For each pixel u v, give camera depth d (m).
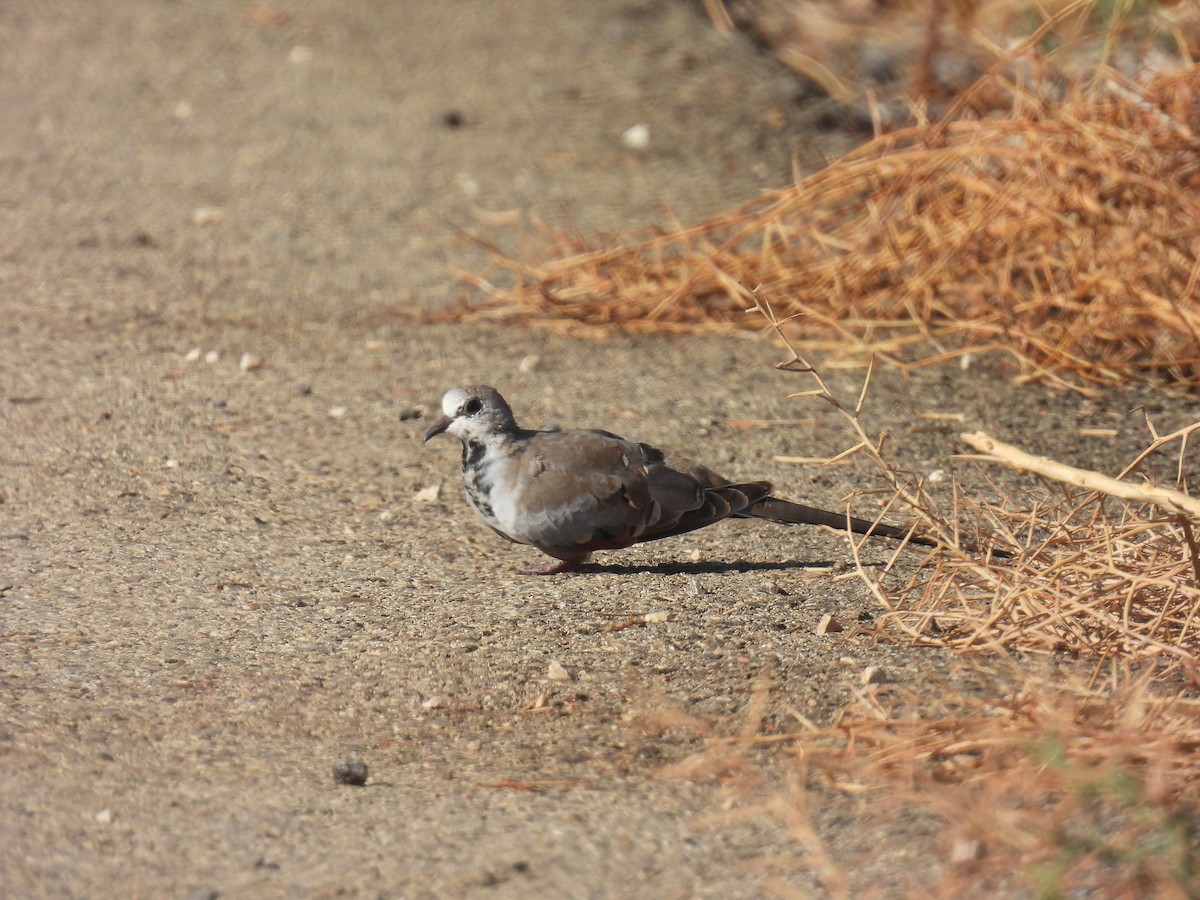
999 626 8.37
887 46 23.42
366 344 14.45
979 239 14.65
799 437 12.36
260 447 12.02
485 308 15.47
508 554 10.31
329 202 18.53
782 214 15.59
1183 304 13.42
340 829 6.57
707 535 10.66
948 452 11.99
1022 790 6.49
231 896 6.06
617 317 15.33
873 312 14.84
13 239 16.92
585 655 8.48
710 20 25.09
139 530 10.37
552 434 9.86
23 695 7.82
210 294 15.59
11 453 11.59
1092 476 8.30
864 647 8.45
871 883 6.11
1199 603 7.95
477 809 6.75
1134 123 14.29
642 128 20.61
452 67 23.14
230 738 7.48
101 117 21.39
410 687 8.11
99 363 13.59
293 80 22.89
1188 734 6.66
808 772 7.02
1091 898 5.88
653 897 6.05
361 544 10.35
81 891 6.09
